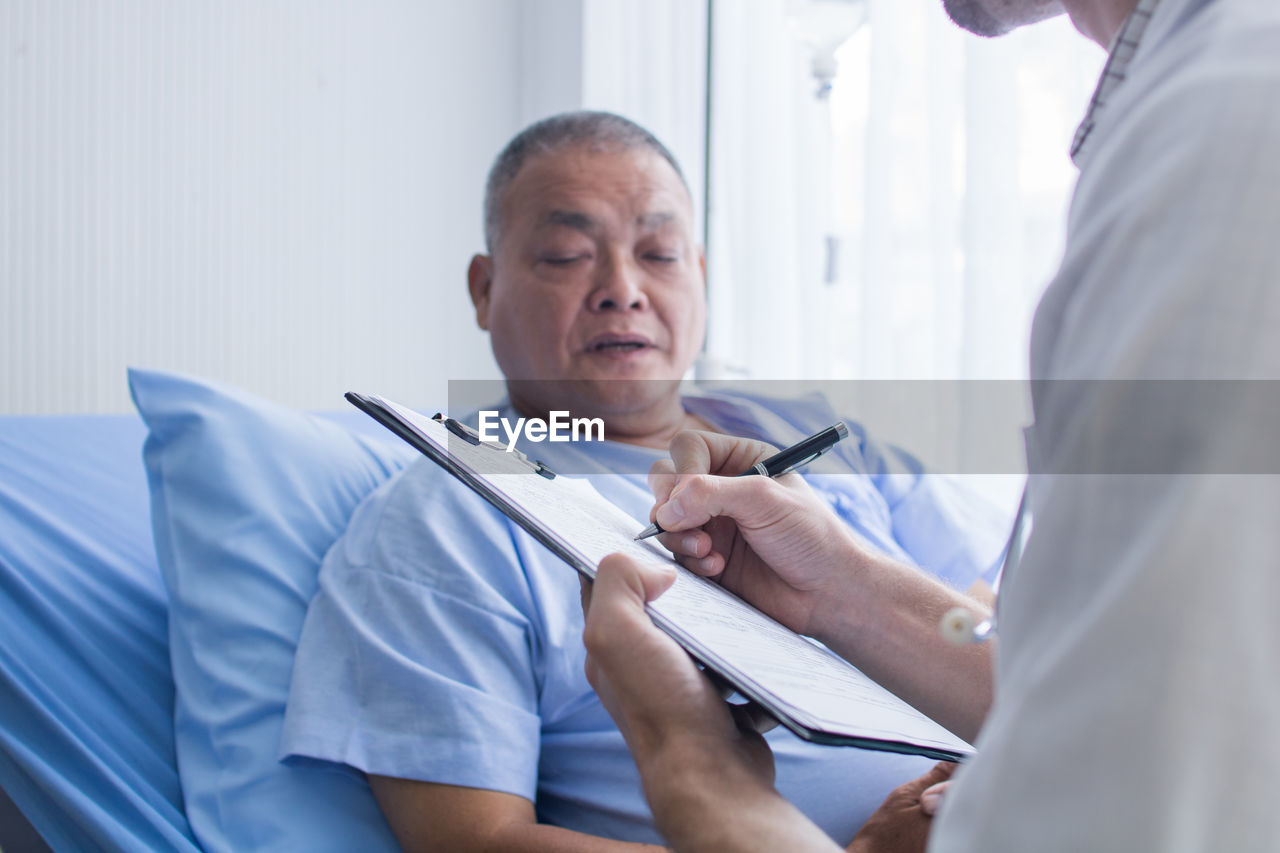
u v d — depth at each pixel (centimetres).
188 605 91
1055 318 29
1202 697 22
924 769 84
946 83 156
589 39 231
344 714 76
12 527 95
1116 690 22
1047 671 24
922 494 124
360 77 219
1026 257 144
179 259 194
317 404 214
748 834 35
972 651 64
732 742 39
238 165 201
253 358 204
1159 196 25
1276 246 23
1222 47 26
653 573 43
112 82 186
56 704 78
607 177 106
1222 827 21
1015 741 24
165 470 101
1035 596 26
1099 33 39
